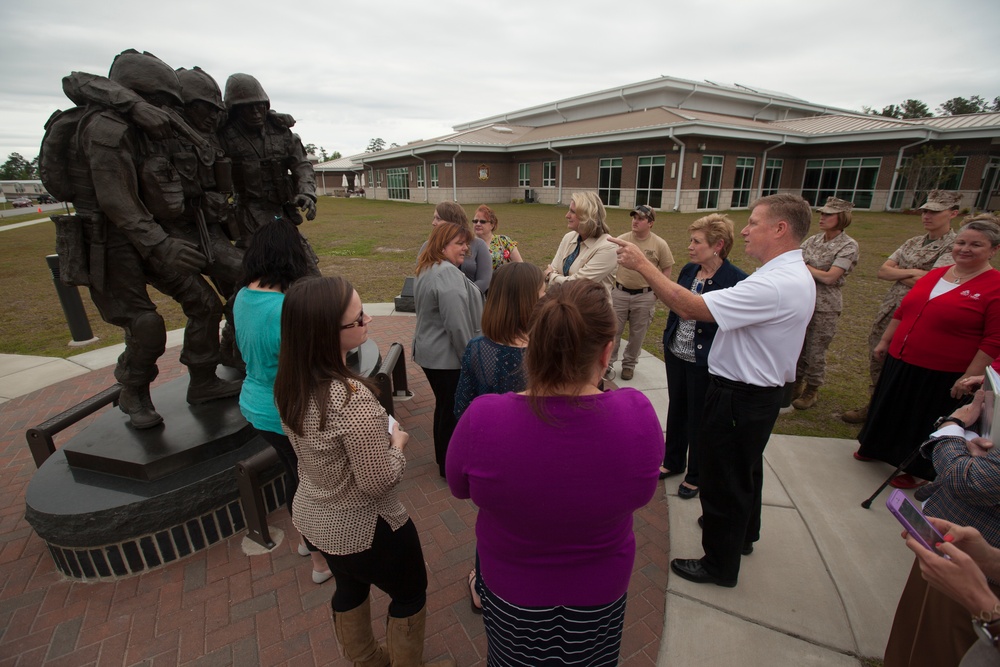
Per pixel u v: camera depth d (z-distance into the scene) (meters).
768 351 2.04
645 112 29.89
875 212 23.66
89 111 2.51
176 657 2.12
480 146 30.14
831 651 2.14
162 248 2.69
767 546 2.76
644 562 2.67
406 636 1.80
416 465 3.55
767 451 3.69
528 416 1.15
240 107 3.70
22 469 3.54
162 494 2.56
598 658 1.33
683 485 3.21
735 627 2.26
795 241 2.05
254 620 2.30
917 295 3.11
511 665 1.34
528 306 2.10
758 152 24.92
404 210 27.58
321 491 1.54
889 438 3.29
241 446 3.07
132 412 3.00
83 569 2.53
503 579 1.26
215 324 3.32
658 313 7.73
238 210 4.09
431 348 2.97
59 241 2.66
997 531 1.46
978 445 1.53
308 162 4.30
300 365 1.43
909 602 1.72
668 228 16.86
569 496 1.14
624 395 1.22
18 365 5.48
